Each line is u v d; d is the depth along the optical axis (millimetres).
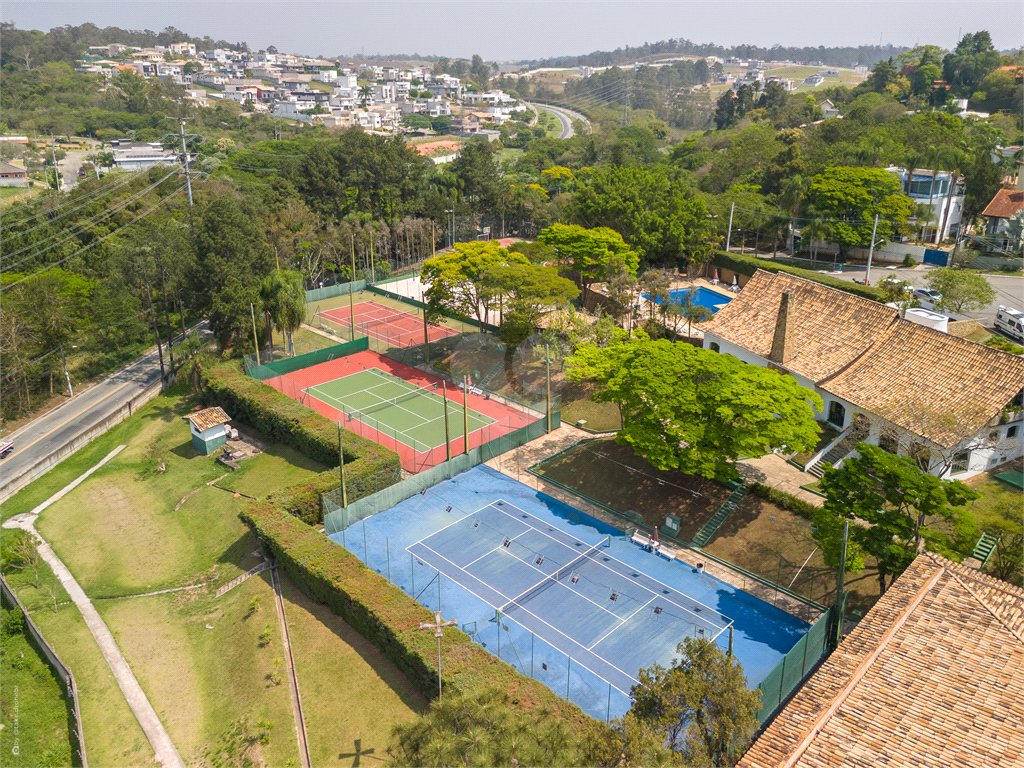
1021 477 54812
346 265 123438
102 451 71750
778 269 106438
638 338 69438
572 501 58375
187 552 54844
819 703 29844
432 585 48531
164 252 88312
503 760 27844
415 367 85812
